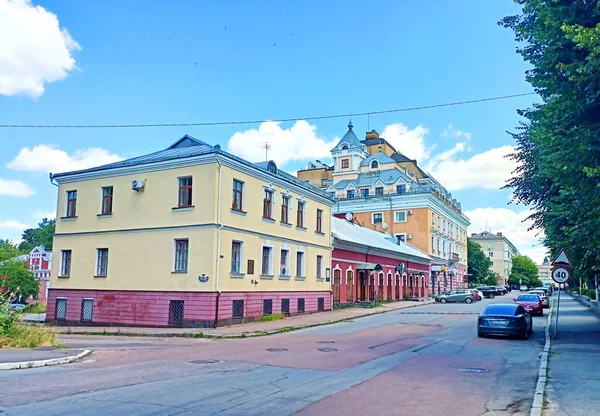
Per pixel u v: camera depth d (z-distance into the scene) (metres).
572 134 12.37
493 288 69.25
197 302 25.11
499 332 19.97
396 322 28.77
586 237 16.61
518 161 24.36
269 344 19.05
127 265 27.58
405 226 66.25
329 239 37.38
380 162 73.88
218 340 21.34
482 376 11.80
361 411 8.38
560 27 11.27
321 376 11.67
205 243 25.31
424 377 11.62
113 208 28.62
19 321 19.02
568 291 88.75
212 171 25.75
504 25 15.12
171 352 16.36
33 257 69.81
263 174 29.38
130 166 27.94
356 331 23.94
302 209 34.28
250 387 10.23
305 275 33.75
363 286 44.22
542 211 24.11
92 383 10.49
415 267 59.94
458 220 84.06
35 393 9.39
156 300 26.31
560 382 10.62
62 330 25.14
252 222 28.34
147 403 8.65
